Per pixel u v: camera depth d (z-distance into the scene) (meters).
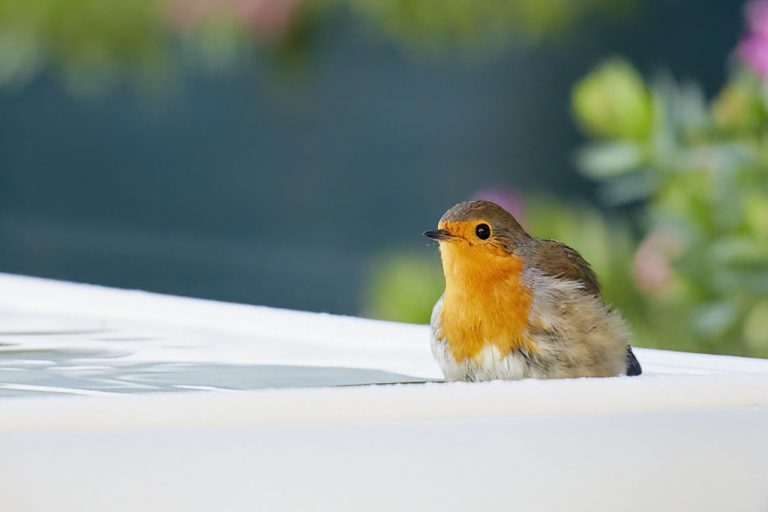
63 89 25.00
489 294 5.50
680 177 10.02
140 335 6.37
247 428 3.27
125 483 3.20
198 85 25.36
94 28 20.25
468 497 3.50
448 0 20.39
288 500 3.32
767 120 9.73
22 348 5.86
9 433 3.11
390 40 25.50
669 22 23.80
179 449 3.22
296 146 25.75
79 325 6.74
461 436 3.47
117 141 25.44
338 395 3.38
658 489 3.73
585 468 3.62
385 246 25.53
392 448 3.40
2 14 19.94
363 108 25.69
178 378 4.94
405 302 11.59
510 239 5.58
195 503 3.25
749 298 9.79
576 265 5.84
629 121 10.18
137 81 22.06
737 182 9.75
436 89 25.75
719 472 3.78
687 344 10.16
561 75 25.16
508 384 3.60
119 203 25.44
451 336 5.57
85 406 3.18
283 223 25.75
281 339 6.28
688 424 3.71
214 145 25.64
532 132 25.34
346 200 25.70
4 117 25.00
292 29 21.72
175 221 25.53
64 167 25.19
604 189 21.25
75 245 24.88
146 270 24.75
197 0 20.39
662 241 10.27
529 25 20.80
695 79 23.59
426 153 25.75
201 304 7.09
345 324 6.54
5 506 3.14
